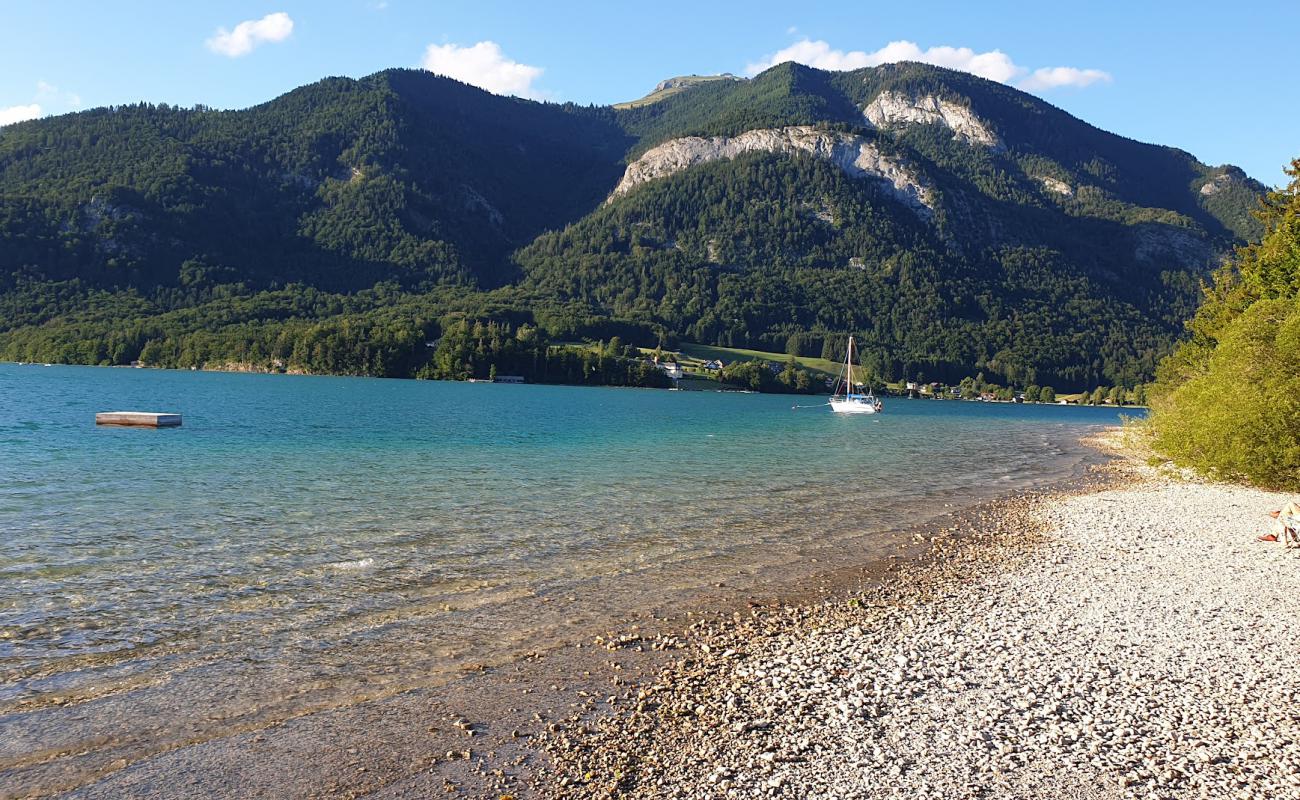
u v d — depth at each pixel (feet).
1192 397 137.18
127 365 652.89
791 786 29.84
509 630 48.34
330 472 119.03
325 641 45.55
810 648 45.50
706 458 155.22
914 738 33.81
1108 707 37.09
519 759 32.12
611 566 65.41
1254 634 48.34
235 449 147.95
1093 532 84.12
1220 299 216.33
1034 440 242.58
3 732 33.30
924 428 299.58
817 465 148.77
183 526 76.18
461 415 269.85
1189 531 84.74
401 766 31.48
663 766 31.53
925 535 81.71
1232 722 35.63
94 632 45.78
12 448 139.33
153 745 32.71
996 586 60.59
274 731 34.24
